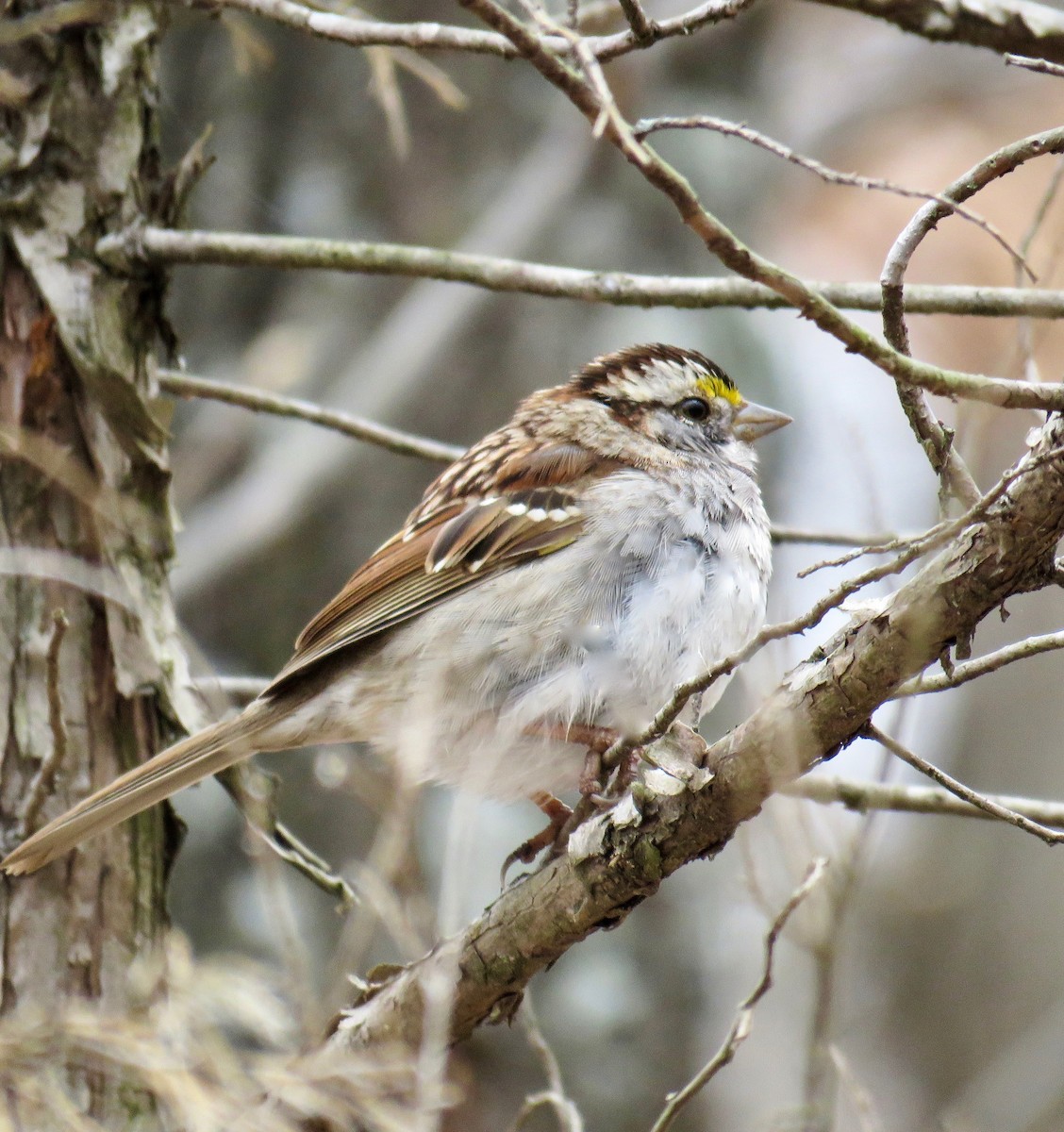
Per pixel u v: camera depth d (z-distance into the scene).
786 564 12.80
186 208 7.82
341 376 12.31
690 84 12.85
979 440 7.12
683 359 9.12
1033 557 5.33
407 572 8.15
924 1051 13.88
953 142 16.84
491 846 10.84
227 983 5.94
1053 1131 12.41
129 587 7.43
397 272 7.40
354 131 12.53
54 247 7.44
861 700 5.71
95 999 7.22
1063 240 7.97
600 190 12.41
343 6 7.69
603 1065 11.06
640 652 7.83
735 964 11.56
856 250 16.44
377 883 5.82
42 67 7.47
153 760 7.27
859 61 16.92
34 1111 6.23
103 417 7.44
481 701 7.90
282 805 11.38
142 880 7.49
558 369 12.05
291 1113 6.18
